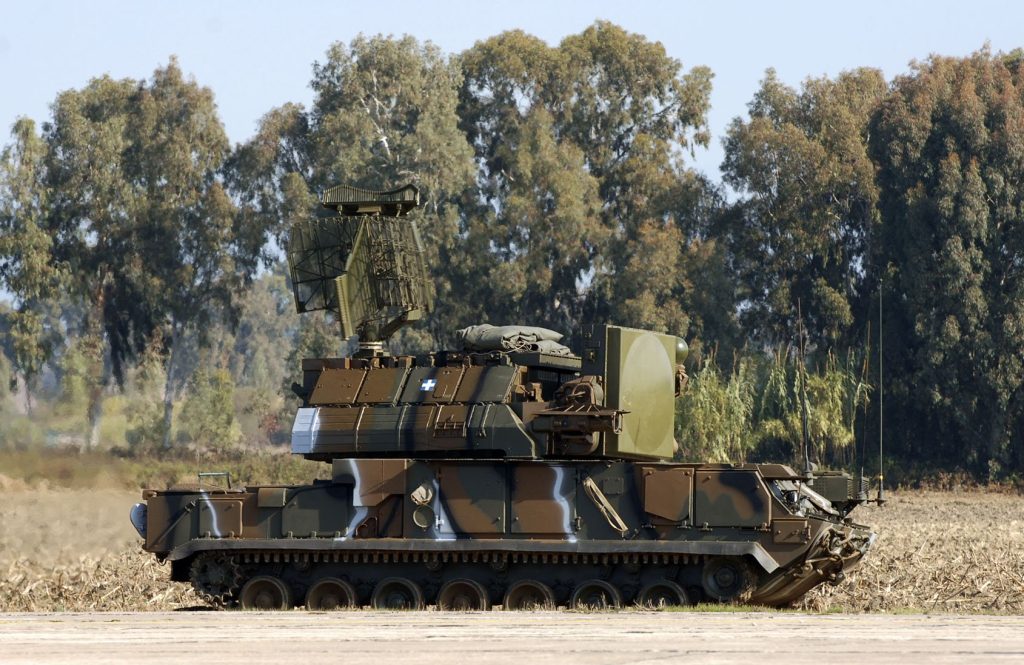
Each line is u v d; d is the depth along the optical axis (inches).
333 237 3823.8
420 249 3860.7
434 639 2539.4
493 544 3427.7
